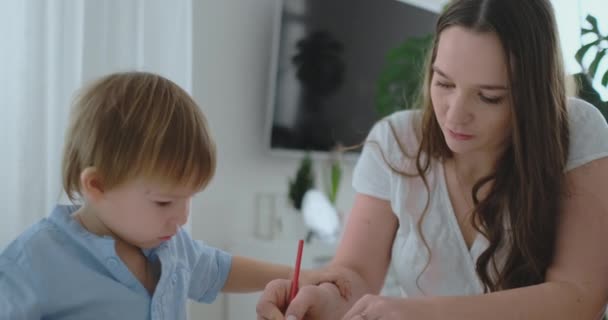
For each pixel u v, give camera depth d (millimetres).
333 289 946
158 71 1706
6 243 1402
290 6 2381
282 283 921
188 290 951
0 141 1399
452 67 834
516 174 947
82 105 830
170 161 785
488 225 967
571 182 910
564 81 917
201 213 2221
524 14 838
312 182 2416
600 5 1777
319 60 2504
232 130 2320
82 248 814
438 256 1026
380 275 1082
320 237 2361
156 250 890
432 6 3059
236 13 2311
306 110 2486
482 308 802
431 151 1027
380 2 2723
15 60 1407
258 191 2430
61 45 1464
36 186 1421
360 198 1111
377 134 1115
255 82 2395
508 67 820
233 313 2242
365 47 2676
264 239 2350
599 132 929
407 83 2805
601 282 861
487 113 852
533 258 926
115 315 805
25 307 741
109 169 775
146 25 1685
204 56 2205
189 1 1770
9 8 1401
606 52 1103
